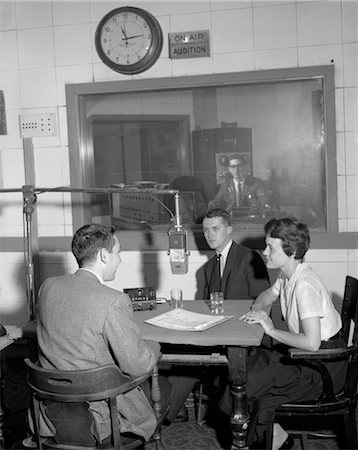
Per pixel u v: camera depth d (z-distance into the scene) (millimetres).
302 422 3371
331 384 2697
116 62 4246
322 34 3996
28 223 3160
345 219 4066
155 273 4332
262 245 4137
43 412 2350
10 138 4520
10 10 4438
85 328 2252
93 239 2414
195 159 4434
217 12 4113
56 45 4387
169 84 4215
